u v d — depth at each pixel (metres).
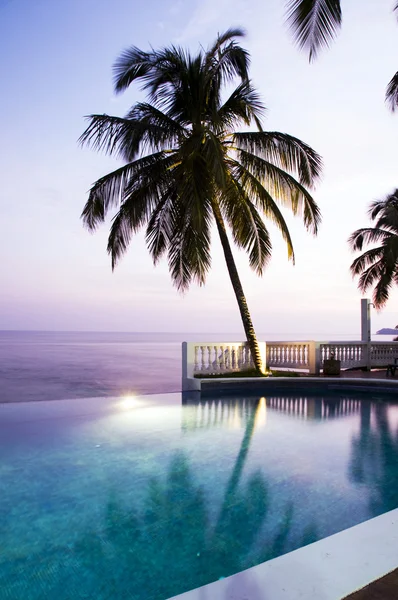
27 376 18.14
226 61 13.37
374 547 2.29
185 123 13.91
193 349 12.80
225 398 11.13
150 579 2.82
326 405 10.20
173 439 6.82
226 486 4.65
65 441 6.63
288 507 4.05
